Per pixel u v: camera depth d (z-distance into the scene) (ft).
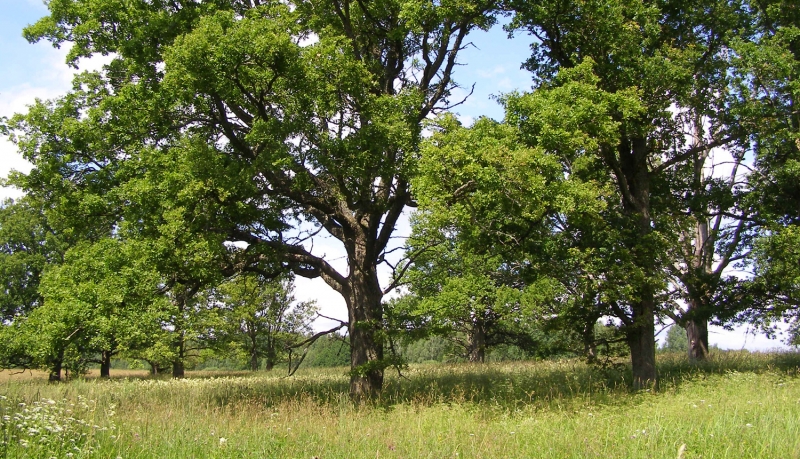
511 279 57.57
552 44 56.85
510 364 84.23
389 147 44.70
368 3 52.19
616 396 45.73
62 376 128.06
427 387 51.60
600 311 54.65
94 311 41.22
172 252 42.57
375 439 27.86
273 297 126.31
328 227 55.42
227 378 83.20
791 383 45.98
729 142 61.26
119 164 47.34
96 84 50.24
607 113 47.78
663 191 62.95
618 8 50.62
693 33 58.85
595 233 52.24
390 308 52.31
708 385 47.42
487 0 49.96
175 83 40.88
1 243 133.08
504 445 26.43
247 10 49.88
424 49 52.90
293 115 44.04
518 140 42.80
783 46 57.67
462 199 41.09
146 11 48.75
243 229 49.55
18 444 23.65
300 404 41.14
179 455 24.34
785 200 61.98
